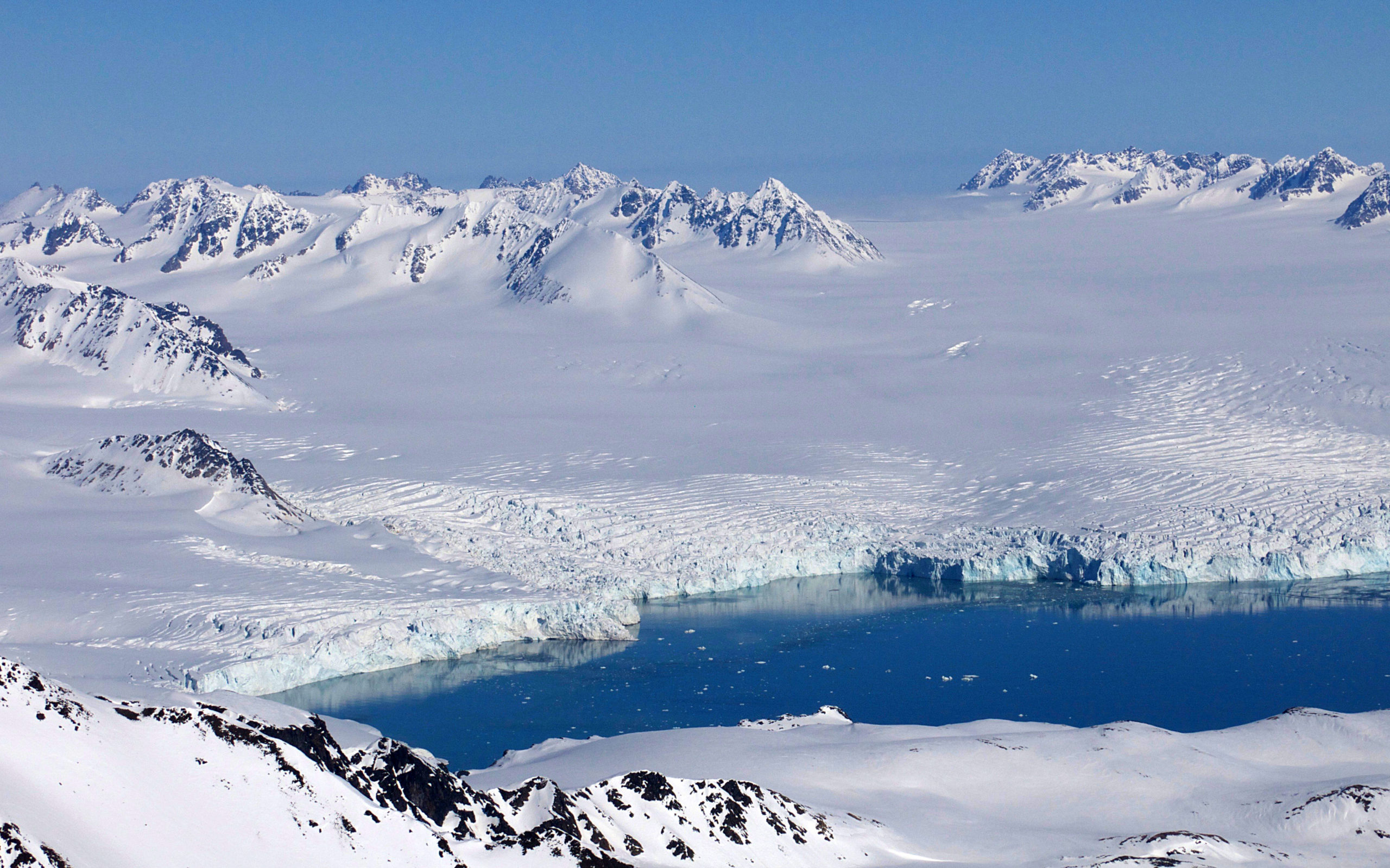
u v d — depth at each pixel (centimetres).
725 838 7588
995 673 12425
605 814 7550
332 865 5700
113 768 5519
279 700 11500
